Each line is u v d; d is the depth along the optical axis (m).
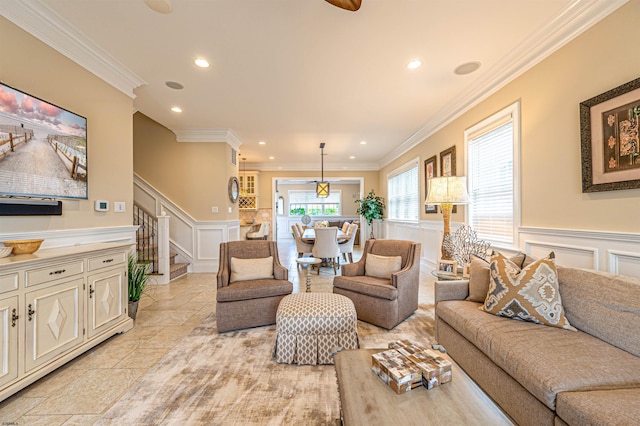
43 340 1.78
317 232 5.01
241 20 2.10
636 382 1.13
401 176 6.45
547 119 2.32
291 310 2.13
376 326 2.70
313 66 2.77
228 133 5.04
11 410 1.54
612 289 1.48
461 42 2.38
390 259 3.03
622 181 1.75
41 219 2.09
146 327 2.70
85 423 1.45
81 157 2.38
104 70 2.62
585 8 1.92
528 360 1.29
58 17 2.05
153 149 5.09
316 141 5.75
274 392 1.72
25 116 1.93
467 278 2.56
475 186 3.41
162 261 4.27
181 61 2.67
